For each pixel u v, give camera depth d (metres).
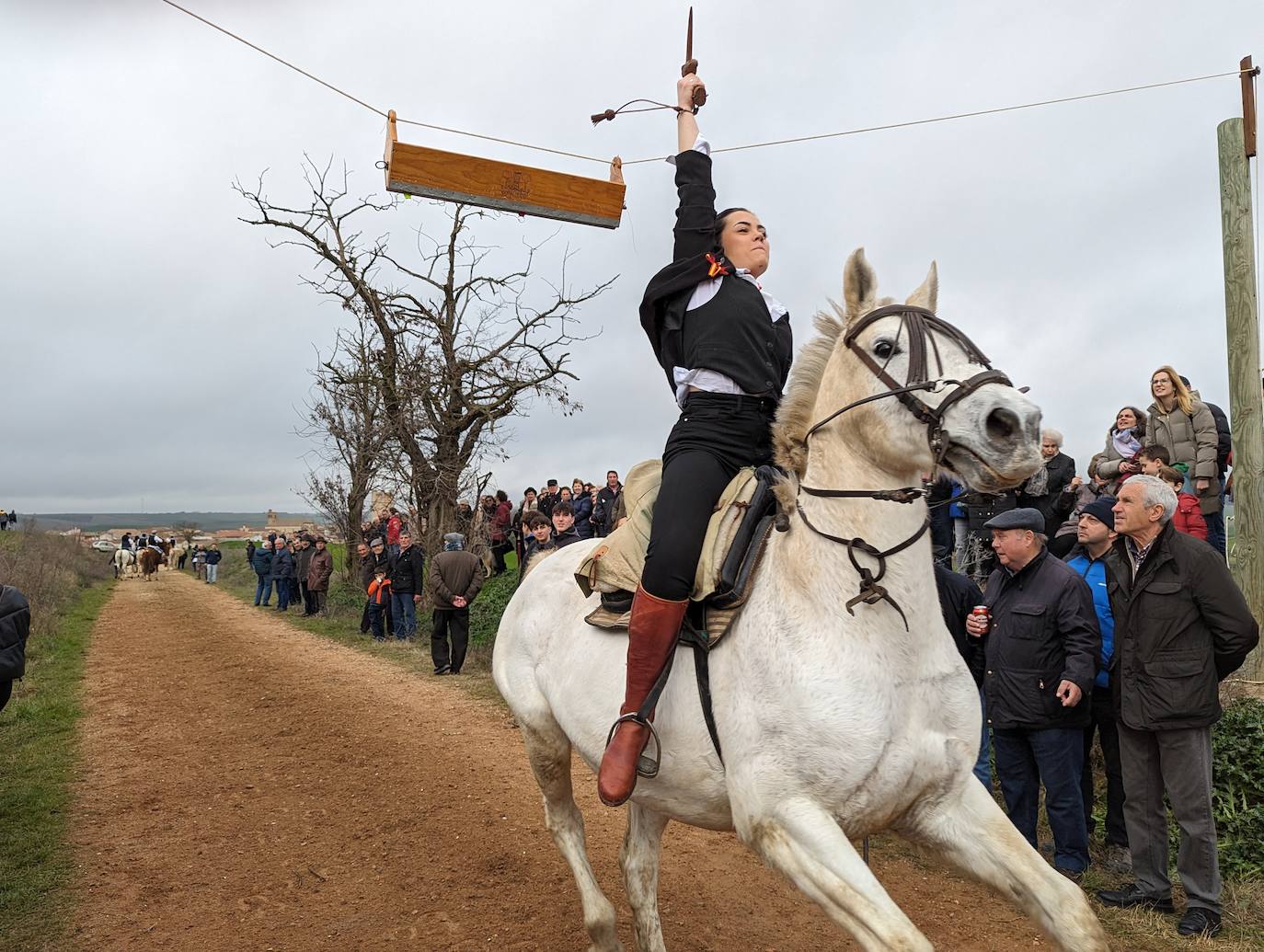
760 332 3.07
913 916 4.32
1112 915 4.23
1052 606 4.68
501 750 7.55
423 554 16.47
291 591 23.38
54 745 7.95
